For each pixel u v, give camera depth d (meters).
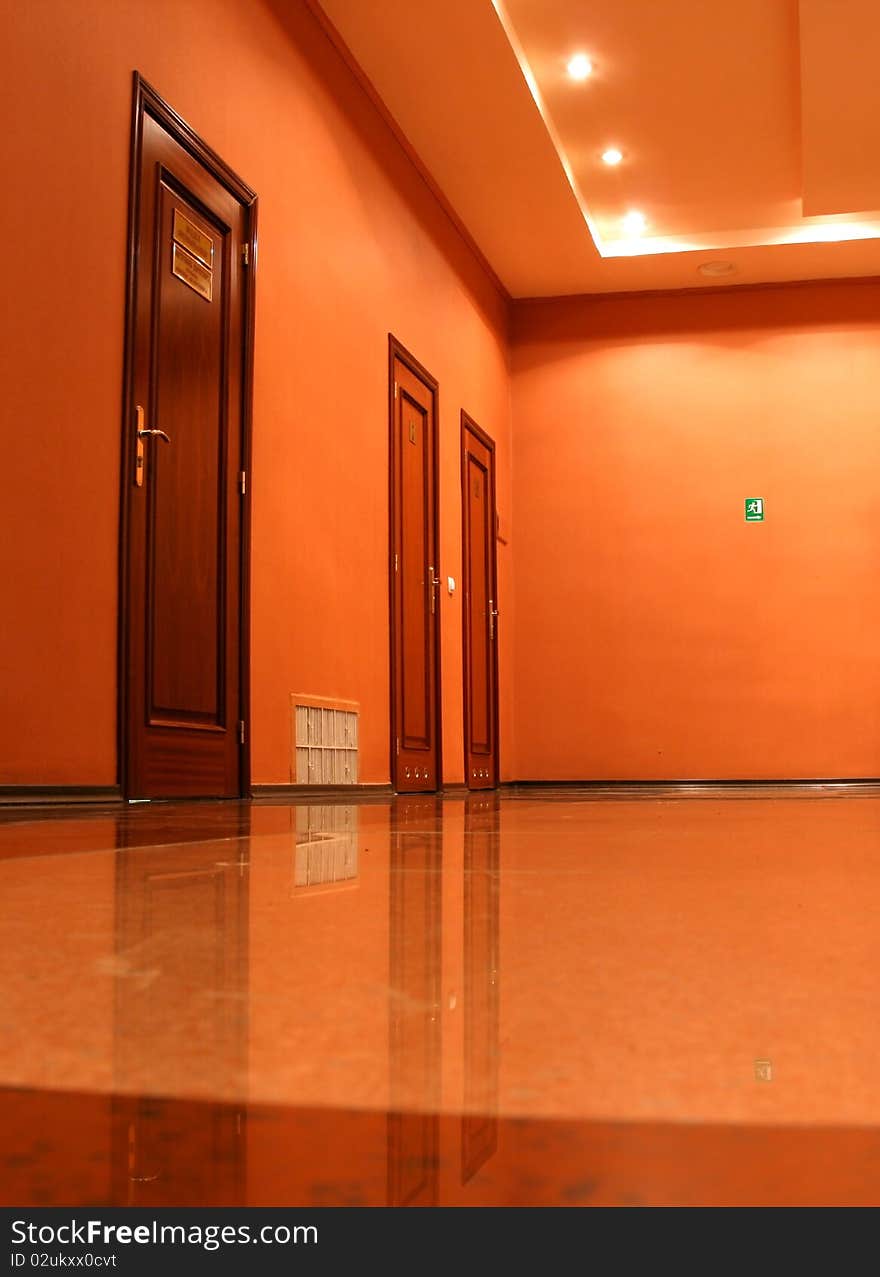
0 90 3.12
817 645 8.67
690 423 8.91
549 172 7.04
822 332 8.84
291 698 4.88
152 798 3.76
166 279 3.99
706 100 6.50
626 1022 0.38
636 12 5.71
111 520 3.59
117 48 3.70
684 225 8.12
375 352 6.05
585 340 9.04
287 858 1.27
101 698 3.51
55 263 3.34
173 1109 0.27
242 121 4.61
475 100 6.24
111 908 0.76
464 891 0.88
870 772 8.56
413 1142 0.24
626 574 8.88
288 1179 0.21
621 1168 0.22
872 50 5.82
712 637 8.77
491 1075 0.30
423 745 6.68
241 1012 0.40
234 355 4.48
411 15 5.50
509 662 8.82
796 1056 0.33
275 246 4.88
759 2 5.63
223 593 4.34
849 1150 0.23
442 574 7.15
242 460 4.54
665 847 1.49
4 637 3.08
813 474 8.77
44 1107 0.27
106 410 3.58
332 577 5.37
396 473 6.32
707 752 8.71
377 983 0.46
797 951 0.56
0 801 3.01
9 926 0.66
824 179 7.18
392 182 6.42
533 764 8.88
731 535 8.81
